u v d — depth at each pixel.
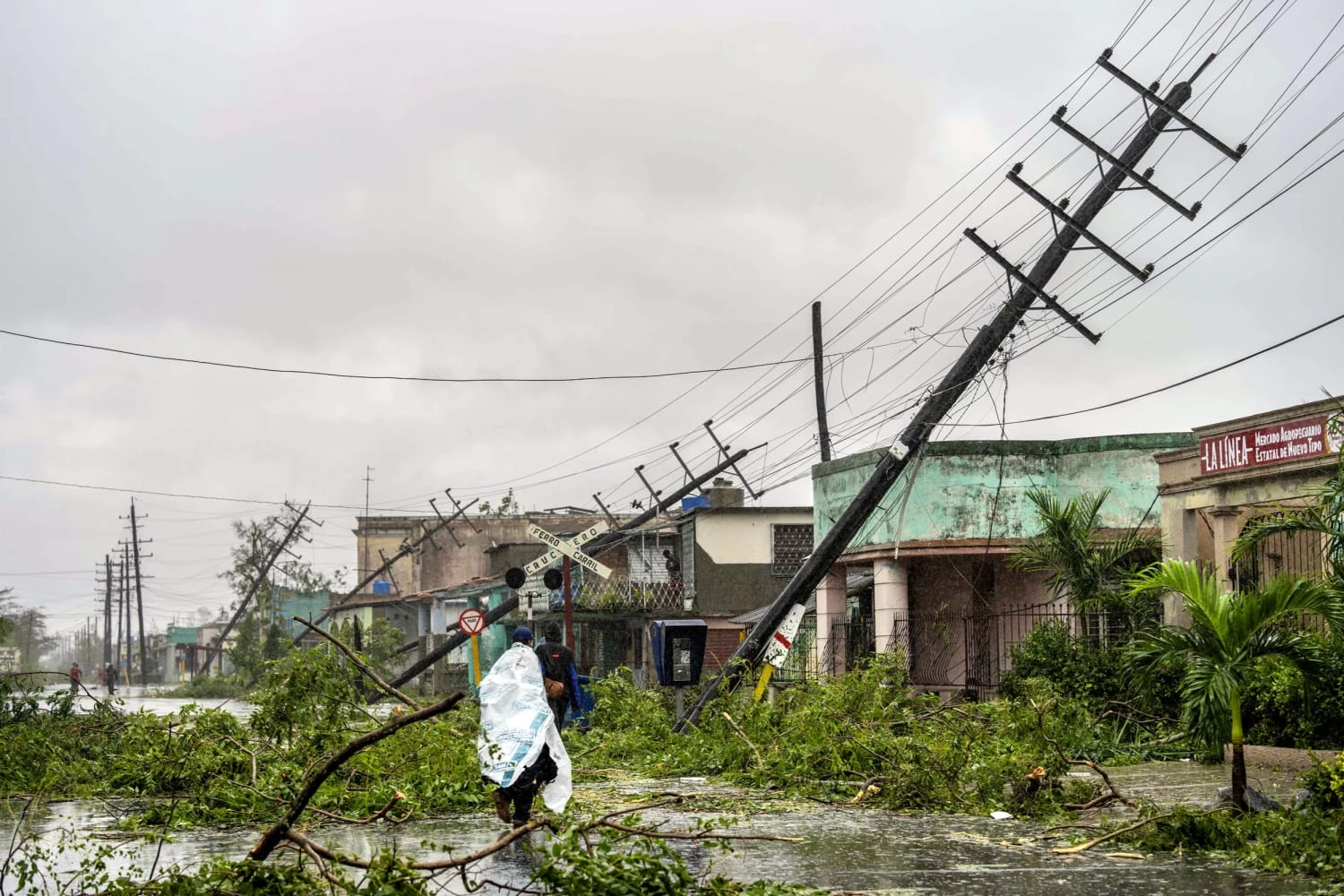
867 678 16.97
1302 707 15.19
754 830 11.06
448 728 13.27
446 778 13.02
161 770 14.06
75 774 15.82
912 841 10.34
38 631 172.00
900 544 27.62
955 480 27.69
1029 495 22.67
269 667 12.41
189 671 116.25
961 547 27.14
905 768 13.01
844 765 14.03
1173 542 21.48
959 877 8.60
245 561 80.12
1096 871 8.82
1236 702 10.30
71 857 10.30
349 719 13.17
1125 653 11.02
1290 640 10.58
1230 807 10.33
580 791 14.19
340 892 8.01
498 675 10.81
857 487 29.84
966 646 26.42
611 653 46.44
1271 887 8.10
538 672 10.95
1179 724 18.19
